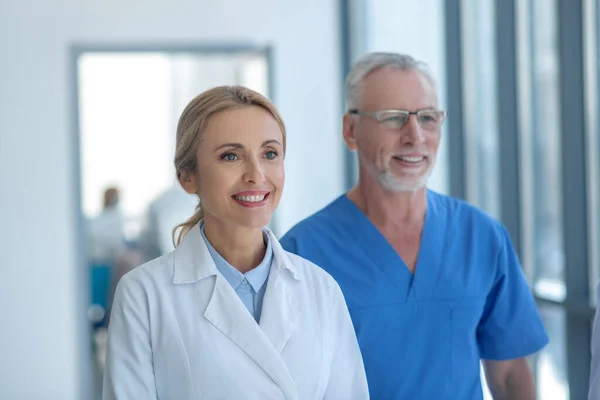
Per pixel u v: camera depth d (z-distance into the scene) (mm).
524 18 2930
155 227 5410
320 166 4738
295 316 1232
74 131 4555
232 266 1227
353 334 1312
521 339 1701
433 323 1631
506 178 3010
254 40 4652
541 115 2863
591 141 2512
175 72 5539
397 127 1594
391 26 4121
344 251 1661
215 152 1160
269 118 1182
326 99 4719
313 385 1220
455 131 3457
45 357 4562
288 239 1683
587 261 2559
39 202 4543
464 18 3404
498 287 1707
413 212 1669
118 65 5500
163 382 1162
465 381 1637
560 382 2785
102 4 4551
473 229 1710
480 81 3365
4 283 4535
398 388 1604
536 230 2957
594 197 2531
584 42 2477
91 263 5387
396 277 1638
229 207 1166
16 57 4504
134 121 5543
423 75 1614
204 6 4609
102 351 5387
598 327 1300
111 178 5527
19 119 4520
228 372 1154
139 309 1172
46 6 4516
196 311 1184
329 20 4703
